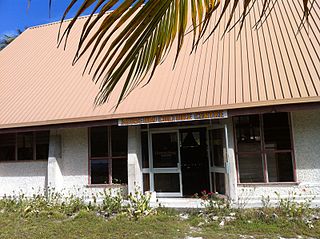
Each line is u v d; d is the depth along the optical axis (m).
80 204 10.52
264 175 10.34
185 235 7.39
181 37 1.54
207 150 11.85
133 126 11.58
